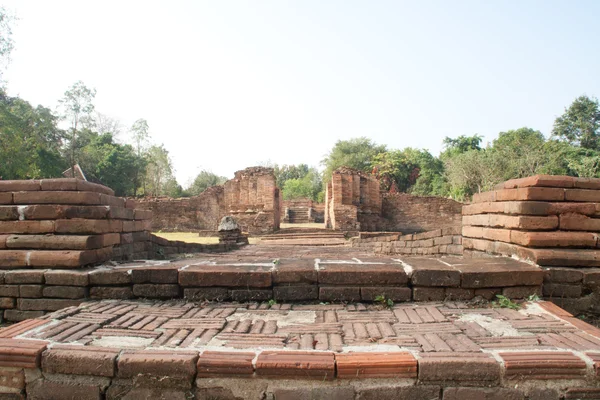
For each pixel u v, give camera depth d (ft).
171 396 9.30
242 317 12.91
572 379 9.03
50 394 9.59
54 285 15.26
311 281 14.87
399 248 33.68
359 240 48.16
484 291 14.74
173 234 71.05
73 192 16.81
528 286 14.85
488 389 9.01
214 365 9.19
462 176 124.36
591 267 15.55
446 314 13.10
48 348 9.87
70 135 128.77
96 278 15.16
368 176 84.12
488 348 9.91
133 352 9.63
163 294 15.01
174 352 9.60
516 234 16.97
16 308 15.42
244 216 75.25
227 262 17.61
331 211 77.82
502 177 118.32
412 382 9.11
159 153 167.12
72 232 16.49
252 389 9.21
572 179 16.62
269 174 74.02
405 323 12.19
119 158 127.34
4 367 9.74
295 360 9.16
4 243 16.11
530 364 9.00
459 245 24.47
